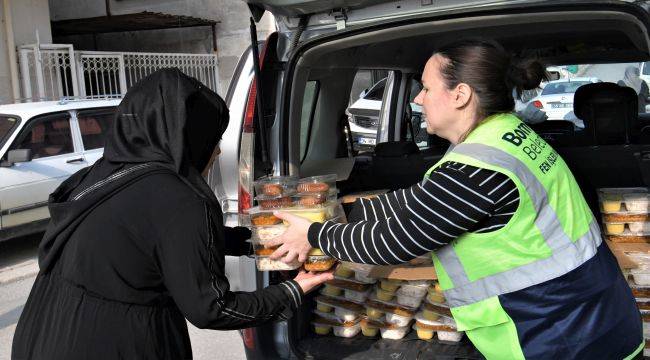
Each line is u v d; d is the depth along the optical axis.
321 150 3.90
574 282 1.74
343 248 1.91
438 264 1.85
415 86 4.73
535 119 3.95
